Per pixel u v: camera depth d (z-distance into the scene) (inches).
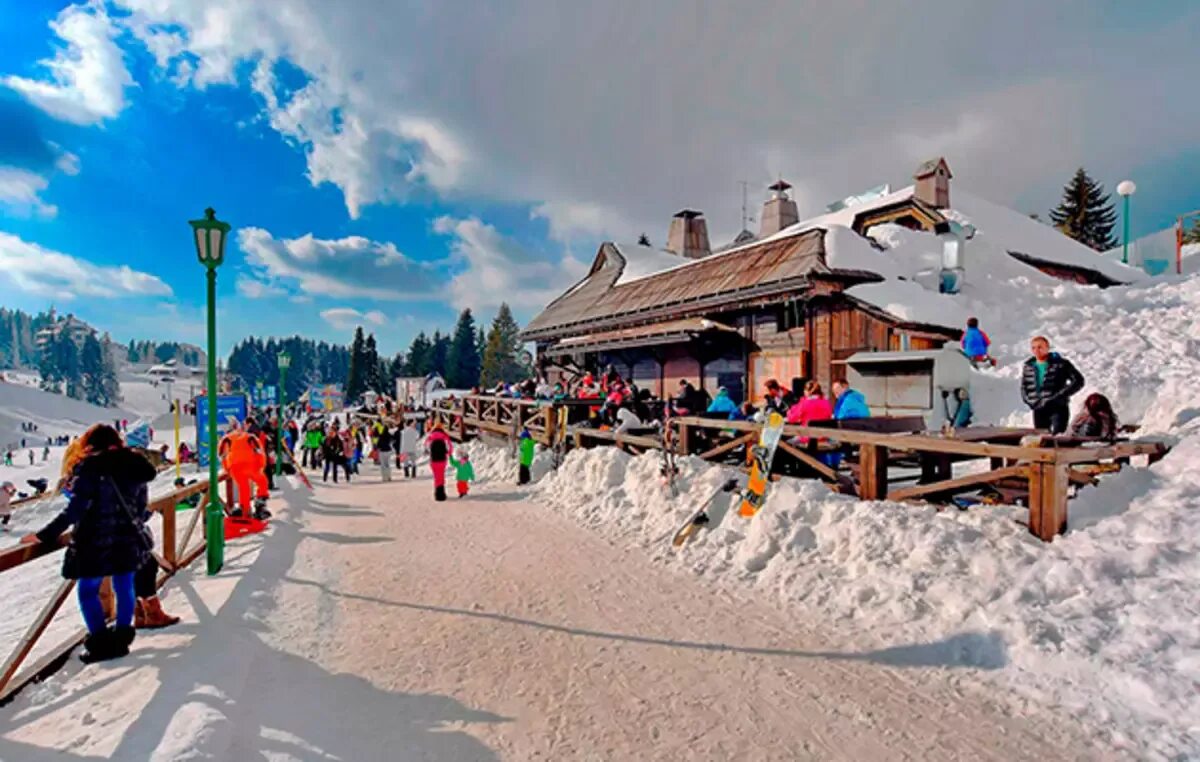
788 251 613.9
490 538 321.7
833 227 608.4
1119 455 202.8
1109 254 1006.4
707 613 202.5
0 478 2234.3
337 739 134.8
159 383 7800.2
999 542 189.2
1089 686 137.3
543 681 161.5
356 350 3491.6
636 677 162.1
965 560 188.2
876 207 749.9
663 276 848.3
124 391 7342.5
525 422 581.9
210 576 257.8
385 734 137.3
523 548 297.3
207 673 159.0
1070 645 146.6
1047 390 288.7
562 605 216.4
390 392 3710.6
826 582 205.6
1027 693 140.9
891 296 532.4
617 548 287.3
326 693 156.3
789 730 135.3
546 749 131.2
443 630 197.5
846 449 334.3
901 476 359.6
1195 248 929.5
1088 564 166.4
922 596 181.9
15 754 123.7
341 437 716.0
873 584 194.1
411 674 166.9
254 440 398.9
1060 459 185.0
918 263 642.8
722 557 248.7
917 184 830.5
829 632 181.2
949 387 410.6
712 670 163.8
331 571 268.2
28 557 154.9
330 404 2527.1
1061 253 778.8
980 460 359.9
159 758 113.7
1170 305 561.6
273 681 162.1
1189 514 173.2
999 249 699.4
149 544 181.5
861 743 129.4
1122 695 132.9
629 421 454.0
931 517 209.6
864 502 229.3
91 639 169.9
